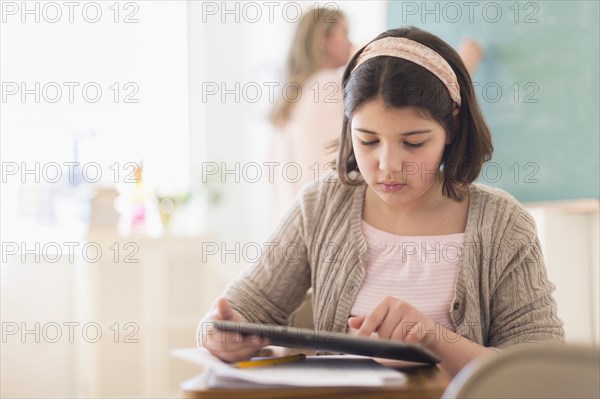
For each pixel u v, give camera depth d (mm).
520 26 2723
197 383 1081
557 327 1528
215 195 4570
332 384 1051
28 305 4316
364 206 1673
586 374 718
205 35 4703
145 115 4566
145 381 4047
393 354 1164
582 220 2516
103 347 3980
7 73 4273
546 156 2637
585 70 2447
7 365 4285
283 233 1730
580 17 2461
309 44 3543
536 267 1567
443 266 1571
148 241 4066
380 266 1611
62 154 4359
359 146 1479
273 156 3994
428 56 1444
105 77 4461
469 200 1611
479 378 738
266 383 1059
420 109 1410
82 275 4113
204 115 4699
